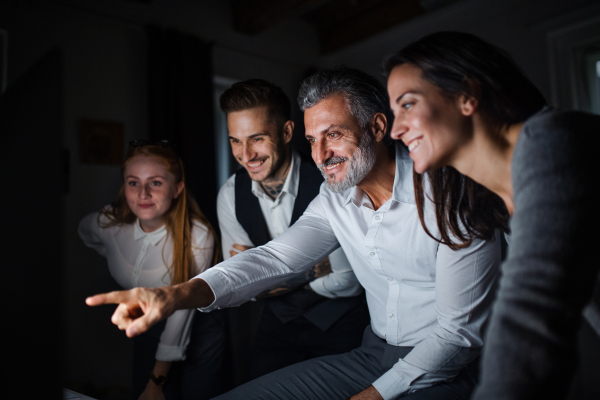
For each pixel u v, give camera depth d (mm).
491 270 895
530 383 448
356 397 896
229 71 2879
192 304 837
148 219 1352
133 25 2375
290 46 3318
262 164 1380
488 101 608
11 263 581
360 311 1524
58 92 468
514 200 544
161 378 1315
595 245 490
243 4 2846
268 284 1031
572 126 521
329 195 1122
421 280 1000
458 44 604
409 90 618
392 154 1028
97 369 2096
